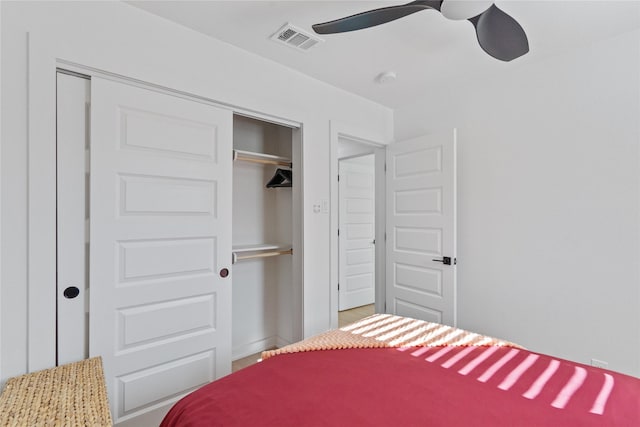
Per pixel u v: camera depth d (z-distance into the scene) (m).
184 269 1.94
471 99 2.67
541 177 2.27
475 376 1.16
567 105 2.16
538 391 1.06
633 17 1.78
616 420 0.91
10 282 1.40
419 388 1.08
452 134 2.62
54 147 1.51
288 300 2.98
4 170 1.39
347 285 4.23
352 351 1.40
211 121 2.06
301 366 1.25
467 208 2.68
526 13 1.75
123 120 1.72
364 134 3.01
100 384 1.33
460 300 2.71
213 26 1.91
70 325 1.57
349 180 4.27
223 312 2.11
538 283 2.27
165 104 1.86
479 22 1.51
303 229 2.54
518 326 2.37
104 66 1.63
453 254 2.60
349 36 2.01
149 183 1.80
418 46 2.12
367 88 2.81
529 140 2.33
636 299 1.88
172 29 1.86
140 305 1.77
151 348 1.81
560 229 2.18
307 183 2.57
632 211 1.90
